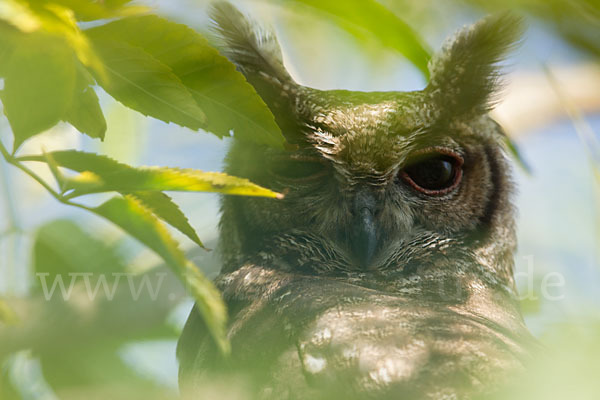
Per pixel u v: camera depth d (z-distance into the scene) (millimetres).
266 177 2584
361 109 2580
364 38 2541
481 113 2588
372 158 2576
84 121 2469
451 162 2584
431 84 2588
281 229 2584
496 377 2486
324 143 2576
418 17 2535
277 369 2502
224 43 2574
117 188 2330
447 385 2484
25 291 2504
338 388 2490
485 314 2559
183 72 2455
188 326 2557
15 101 2221
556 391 2016
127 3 2266
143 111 2455
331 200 2580
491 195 2588
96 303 2520
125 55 2443
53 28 2014
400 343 2498
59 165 2322
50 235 2504
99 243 2512
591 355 2029
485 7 2512
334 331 2504
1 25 1929
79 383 2492
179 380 2551
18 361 2498
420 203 2584
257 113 2463
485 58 2586
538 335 2424
